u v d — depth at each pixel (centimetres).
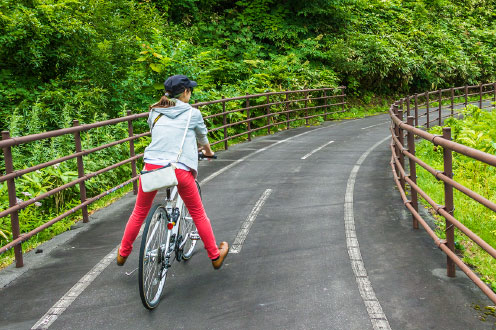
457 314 355
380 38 2655
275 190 786
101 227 615
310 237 546
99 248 533
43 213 689
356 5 2812
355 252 494
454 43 3016
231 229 584
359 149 1228
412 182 566
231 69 1944
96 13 1343
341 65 2345
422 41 2869
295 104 1934
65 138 927
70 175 774
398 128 737
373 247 508
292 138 1494
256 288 412
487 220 608
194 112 401
